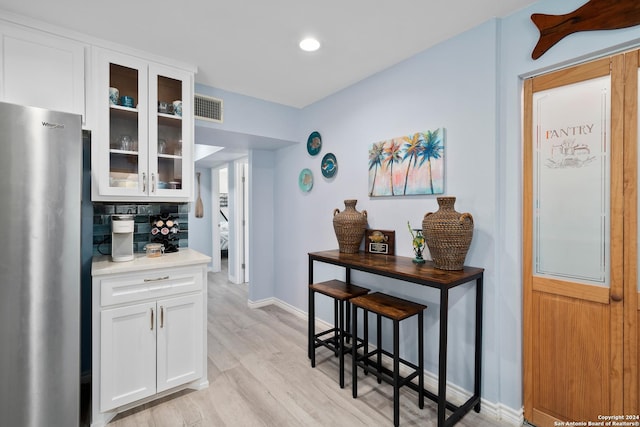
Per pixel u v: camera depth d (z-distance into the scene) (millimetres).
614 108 1494
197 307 2121
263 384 2193
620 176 1483
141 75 2176
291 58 2307
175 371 2027
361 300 2061
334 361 2531
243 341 2893
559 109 1668
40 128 1479
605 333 1533
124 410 1891
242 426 1780
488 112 1845
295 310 3609
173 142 2355
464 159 1968
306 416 1863
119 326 1839
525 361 1796
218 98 2854
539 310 1750
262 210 3895
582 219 1600
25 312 1458
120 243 2049
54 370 1537
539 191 1741
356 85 2732
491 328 1852
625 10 1406
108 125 2041
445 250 1816
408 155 2268
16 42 1767
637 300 1445
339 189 2932
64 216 1542
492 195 1830
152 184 2209
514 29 1780
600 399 1549
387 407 1948
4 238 1404
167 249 2473
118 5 1688
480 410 1902
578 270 1612
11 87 1758
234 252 5102
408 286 2322
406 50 2197
